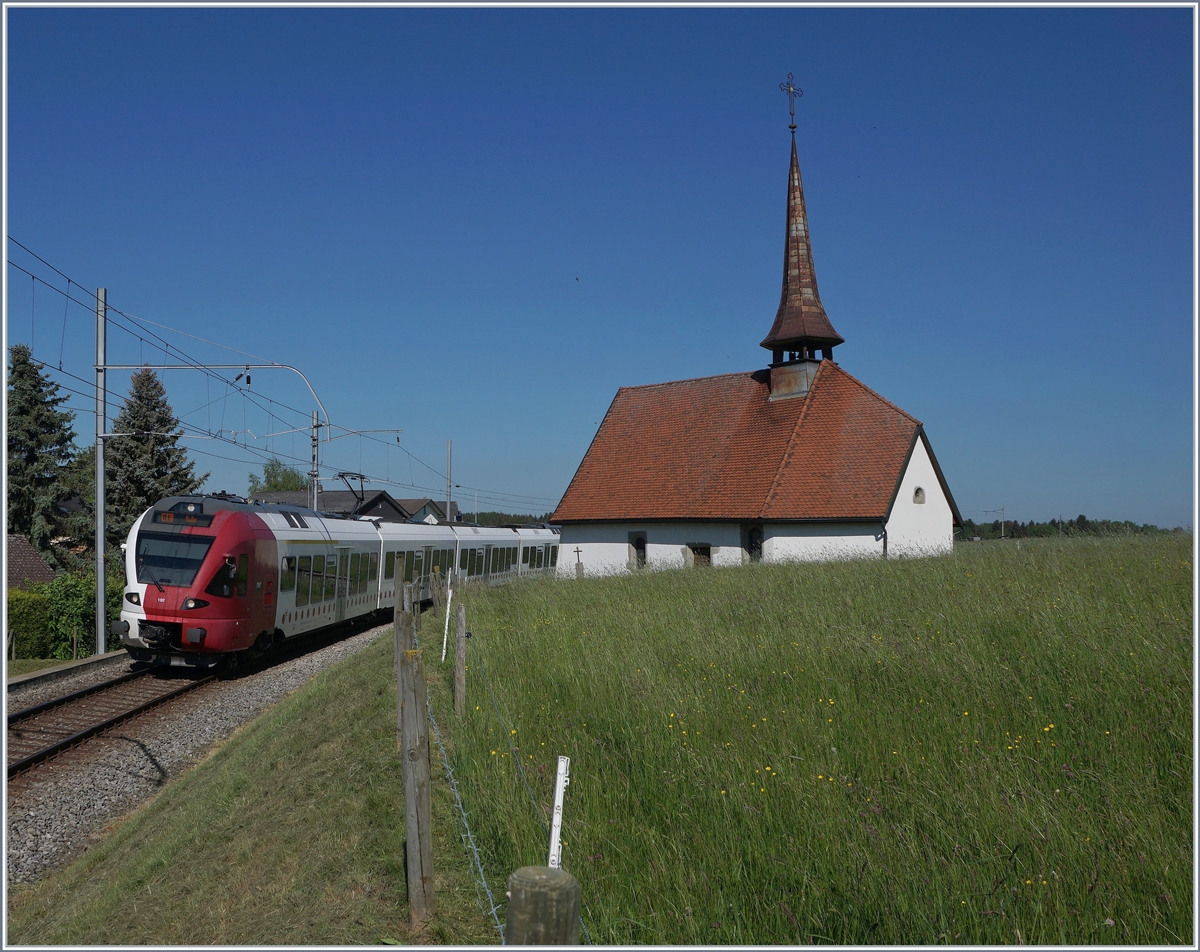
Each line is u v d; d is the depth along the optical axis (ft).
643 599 54.34
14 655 75.31
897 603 40.98
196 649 56.03
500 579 129.39
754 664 31.01
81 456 156.35
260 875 21.17
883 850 15.58
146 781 37.76
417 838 16.56
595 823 18.08
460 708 30.12
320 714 37.55
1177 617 30.58
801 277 120.98
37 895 27.61
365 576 83.97
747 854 16.11
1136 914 13.53
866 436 107.14
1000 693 24.82
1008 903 13.84
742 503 110.32
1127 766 18.74
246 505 63.41
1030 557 55.36
